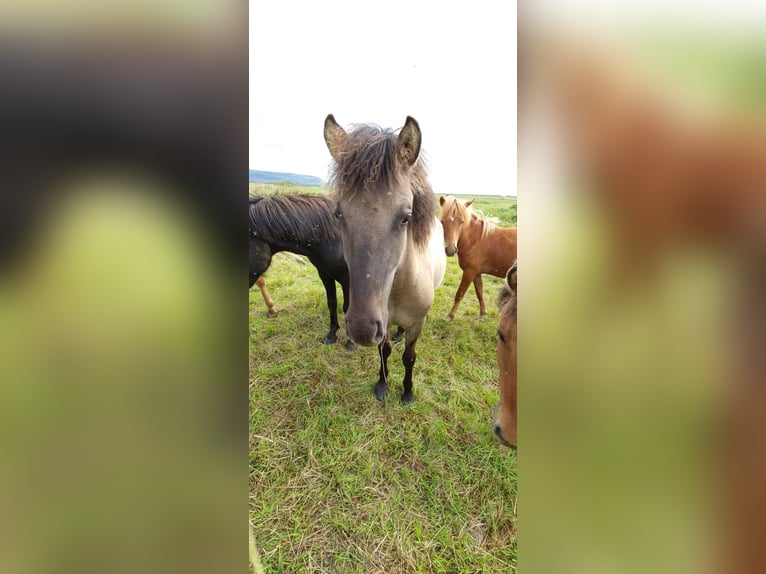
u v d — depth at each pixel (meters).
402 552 1.70
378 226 1.64
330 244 2.62
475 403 2.45
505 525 1.80
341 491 1.95
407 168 1.71
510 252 2.99
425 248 2.04
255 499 1.90
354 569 1.64
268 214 2.58
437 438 2.23
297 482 1.99
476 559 1.67
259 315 3.32
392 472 2.05
